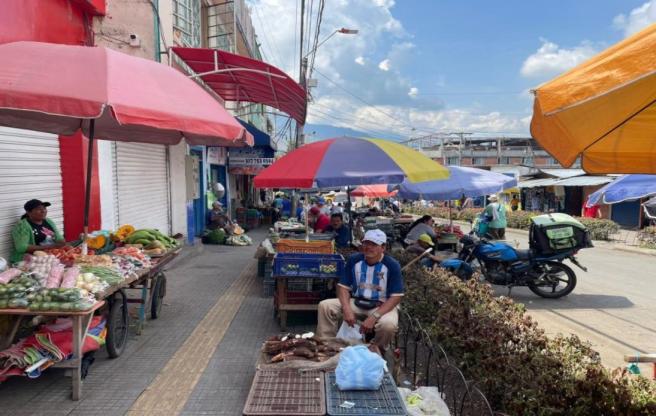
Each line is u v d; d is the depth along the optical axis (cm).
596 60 196
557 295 864
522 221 2441
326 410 313
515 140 4503
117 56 404
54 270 420
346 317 448
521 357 350
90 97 341
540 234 847
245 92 1323
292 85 1091
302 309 589
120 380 432
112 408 380
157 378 437
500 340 375
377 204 3253
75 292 382
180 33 1192
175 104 389
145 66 421
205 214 1546
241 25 1922
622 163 276
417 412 329
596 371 306
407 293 567
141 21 894
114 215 861
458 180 1047
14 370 374
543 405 305
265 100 1390
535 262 853
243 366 468
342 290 468
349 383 334
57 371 448
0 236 559
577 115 224
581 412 295
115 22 853
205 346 524
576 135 246
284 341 425
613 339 621
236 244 1420
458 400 393
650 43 176
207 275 934
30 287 387
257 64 1012
